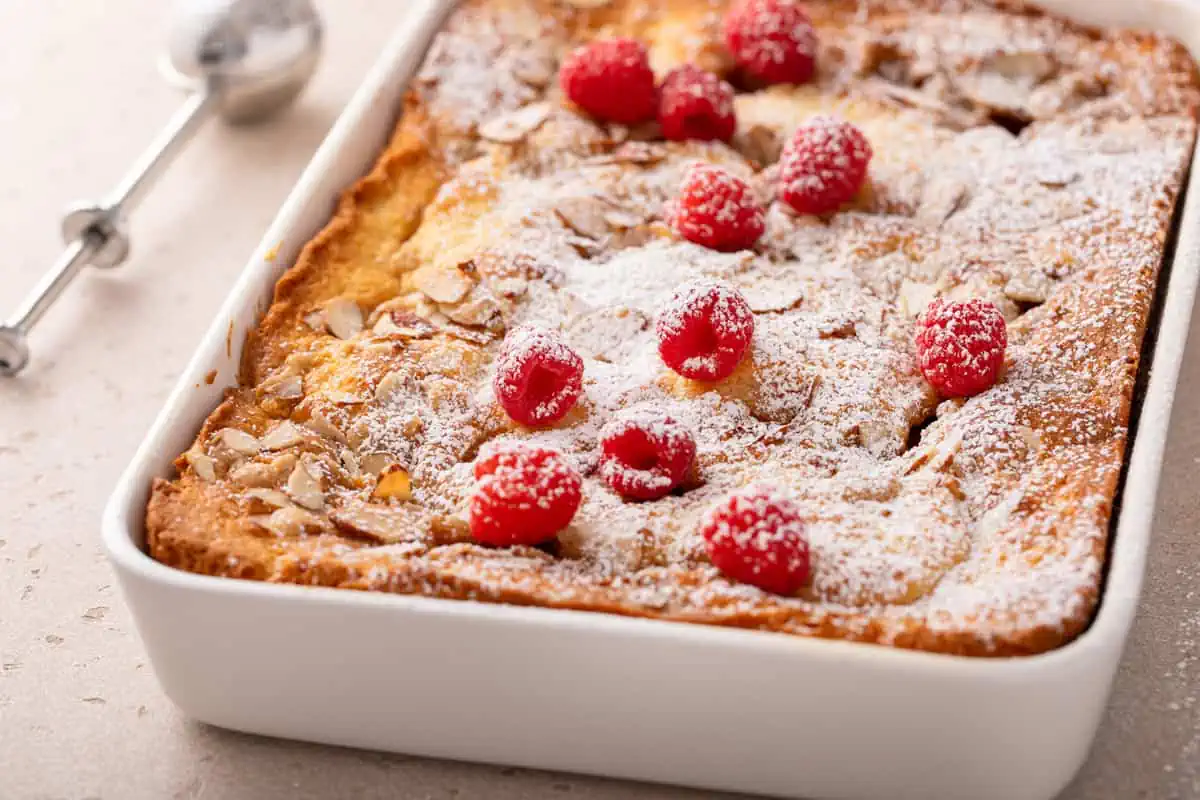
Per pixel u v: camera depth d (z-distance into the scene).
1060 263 0.73
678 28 0.81
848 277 0.73
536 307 0.72
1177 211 0.75
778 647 0.61
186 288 0.80
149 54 0.90
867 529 0.65
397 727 0.64
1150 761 0.65
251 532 0.66
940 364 0.69
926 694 0.61
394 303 0.72
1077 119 0.78
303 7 0.85
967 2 0.82
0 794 0.65
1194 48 0.80
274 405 0.69
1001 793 0.62
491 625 0.62
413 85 0.79
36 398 0.76
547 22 0.82
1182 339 0.68
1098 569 0.64
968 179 0.75
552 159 0.77
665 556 0.65
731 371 0.69
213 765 0.65
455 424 0.69
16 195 0.84
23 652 0.68
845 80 0.80
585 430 0.68
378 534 0.66
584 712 0.63
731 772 0.63
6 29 0.91
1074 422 0.68
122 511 0.65
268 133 0.86
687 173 0.74
